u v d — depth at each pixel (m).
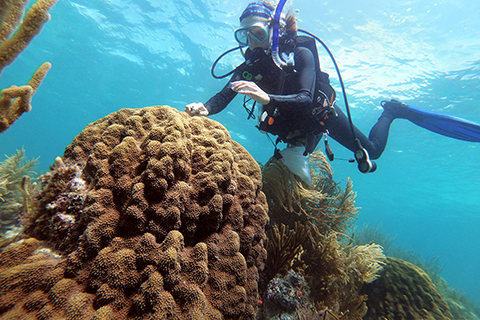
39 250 1.21
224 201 1.43
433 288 3.29
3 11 1.56
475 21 10.59
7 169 4.01
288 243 2.50
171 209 1.19
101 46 19.69
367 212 65.94
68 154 1.59
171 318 0.98
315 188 3.71
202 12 14.40
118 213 1.21
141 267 1.06
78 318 0.92
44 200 1.36
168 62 19.39
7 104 1.71
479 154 17.31
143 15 15.78
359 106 15.16
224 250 1.37
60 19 17.45
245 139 25.39
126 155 1.33
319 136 3.76
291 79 3.08
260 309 2.29
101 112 35.47
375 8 11.57
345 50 12.73
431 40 11.73
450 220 48.88
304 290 2.56
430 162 21.17
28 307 0.93
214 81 19.36
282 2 2.90
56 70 25.31
